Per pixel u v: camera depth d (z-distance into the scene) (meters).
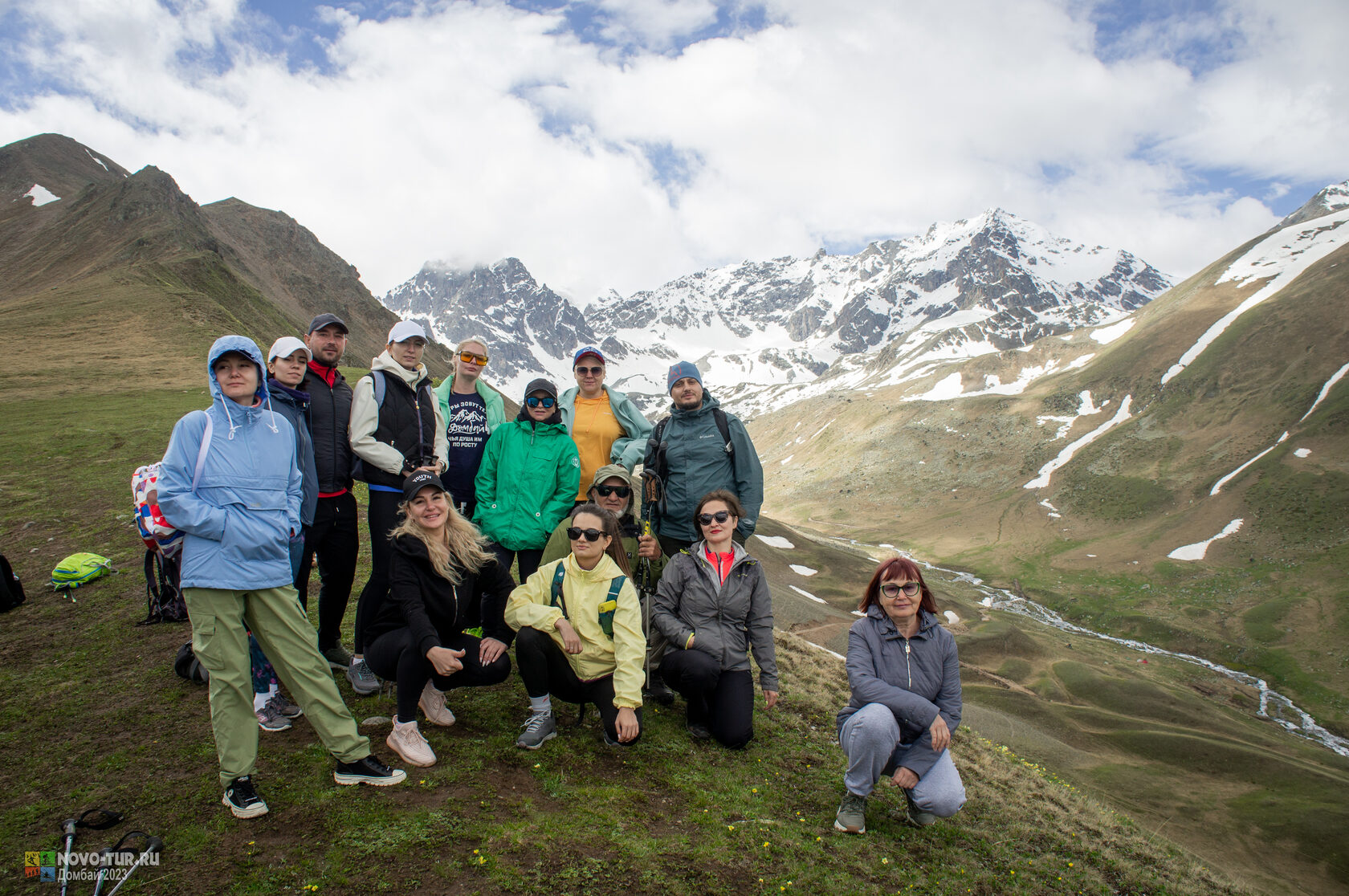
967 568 124.06
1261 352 166.38
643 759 6.74
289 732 6.23
